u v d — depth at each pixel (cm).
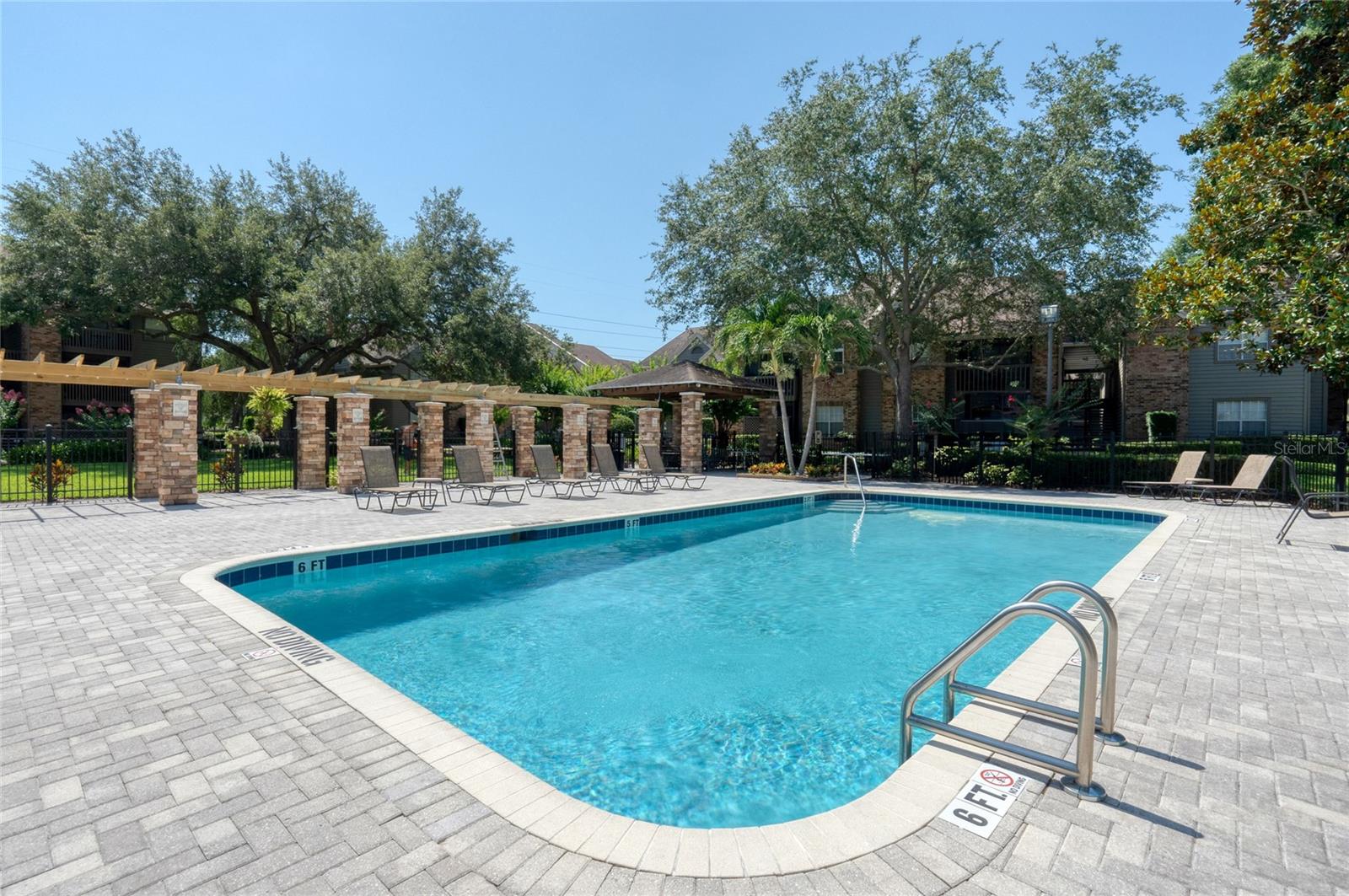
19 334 2861
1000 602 702
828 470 1962
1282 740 302
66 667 386
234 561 678
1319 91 1003
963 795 254
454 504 1250
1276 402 2014
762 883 204
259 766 274
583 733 401
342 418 1423
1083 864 212
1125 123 1745
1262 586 625
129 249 2247
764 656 538
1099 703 336
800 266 1875
